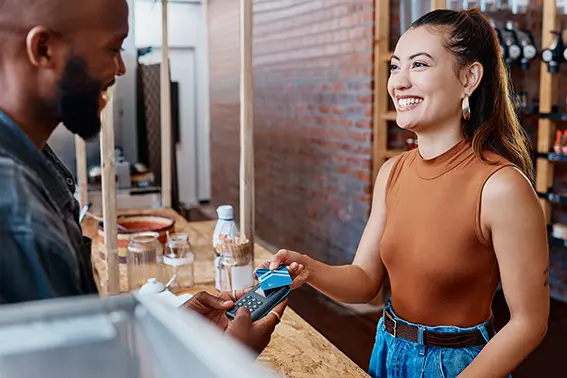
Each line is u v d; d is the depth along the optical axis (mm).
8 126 610
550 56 3379
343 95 3895
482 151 1290
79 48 632
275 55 4871
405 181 1418
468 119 1314
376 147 3598
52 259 574
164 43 2979
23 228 563
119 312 509
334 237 4160
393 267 1420
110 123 1673
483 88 1305
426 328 1327
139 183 4566
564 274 3783
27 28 612
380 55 3500
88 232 2518
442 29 1276
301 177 4582
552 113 3459
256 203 5547
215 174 6875
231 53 6012
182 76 7293
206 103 7453
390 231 1422
